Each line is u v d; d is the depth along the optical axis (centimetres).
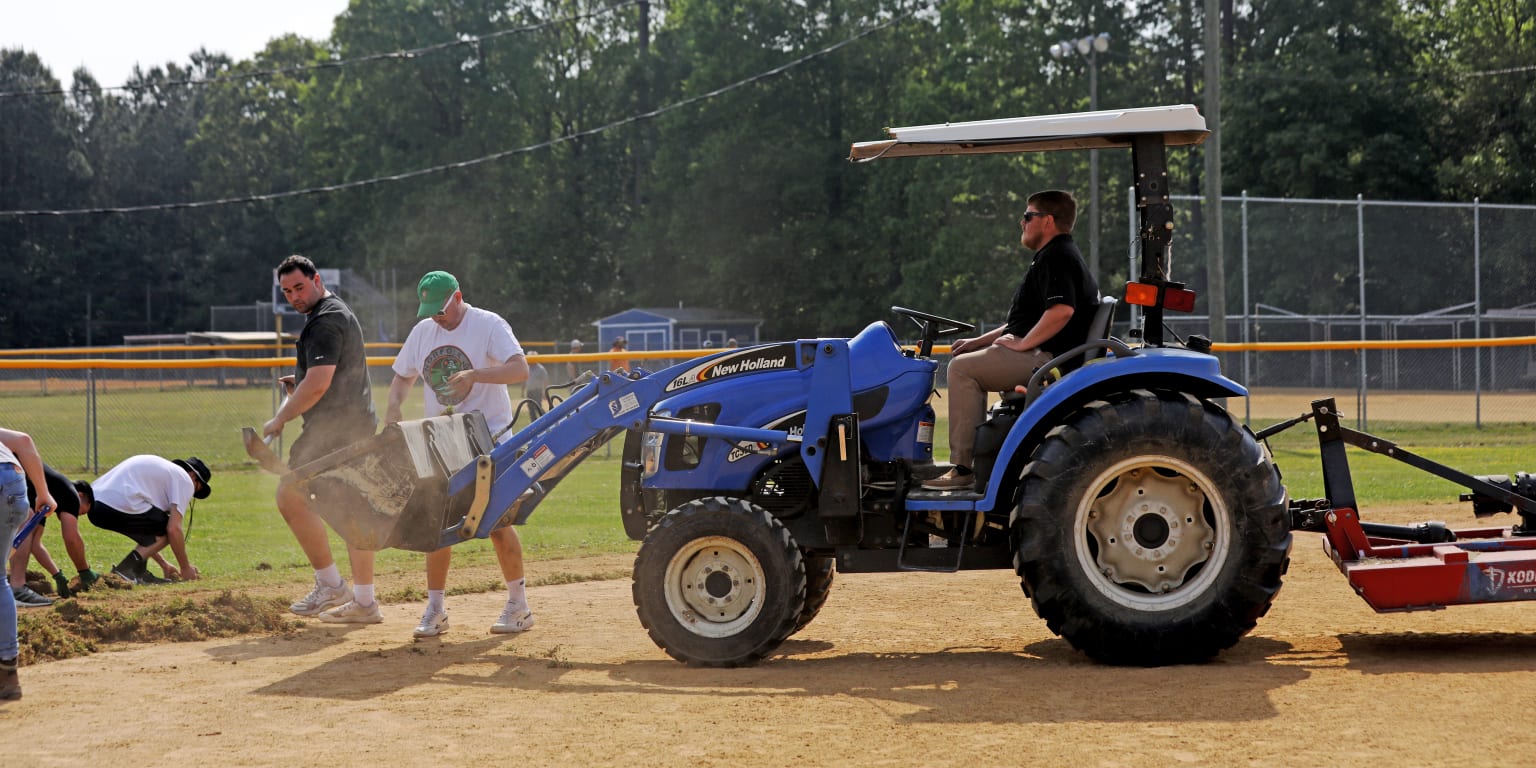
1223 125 4456
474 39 4988
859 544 616
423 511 641
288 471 687
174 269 7688
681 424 623
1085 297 609
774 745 441
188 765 432
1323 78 4281
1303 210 2755
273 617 720
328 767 426
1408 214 2775
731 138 5069
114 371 4169
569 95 6006
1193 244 2791
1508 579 572
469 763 427
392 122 5872
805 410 621
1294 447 1764
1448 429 1991
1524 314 2731
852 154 648
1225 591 566
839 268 5097
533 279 5734
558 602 799
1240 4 4903
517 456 646
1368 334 2853
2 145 7500
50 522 1188
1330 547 613
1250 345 1698
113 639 677
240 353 4403
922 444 615
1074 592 566
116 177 7925
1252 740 430
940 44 5041
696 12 5259
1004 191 4550
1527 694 488
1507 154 4244
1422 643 607
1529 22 4600
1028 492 571
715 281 5284
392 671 594
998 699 505
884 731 457
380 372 3841
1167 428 568
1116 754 418
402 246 5675
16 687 540
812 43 5103
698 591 596
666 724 475
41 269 7481
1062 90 4719
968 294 4609
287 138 7650
